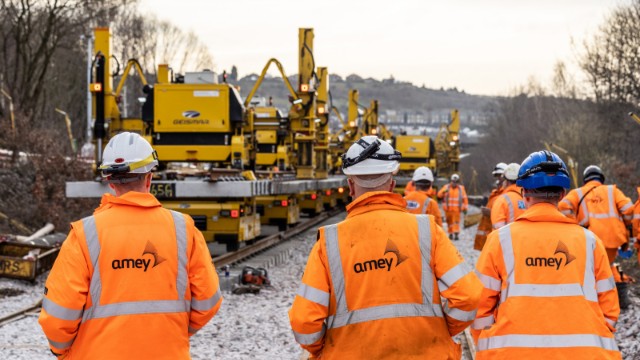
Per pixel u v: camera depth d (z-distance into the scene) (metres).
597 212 9.26
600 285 3.82
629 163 26.47
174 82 15.73
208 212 12.99
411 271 3.29
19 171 20.78
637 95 31.67
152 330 3.28
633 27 32.28
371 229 3.34
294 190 16.47
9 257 11.76
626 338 7.92
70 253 3.27
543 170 3.87
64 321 3.20
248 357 7.36
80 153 26.08
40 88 29.14
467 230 26.02
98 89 14.32
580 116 33.47
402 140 35.91
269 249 16.55
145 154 3.51
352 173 3.43
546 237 3.82
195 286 3.46
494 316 3.88
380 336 3.23
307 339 3.28
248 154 15.92
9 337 8.00
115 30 54.16
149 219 3.43
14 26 29.12
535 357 3.66
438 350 3.28
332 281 3.30
